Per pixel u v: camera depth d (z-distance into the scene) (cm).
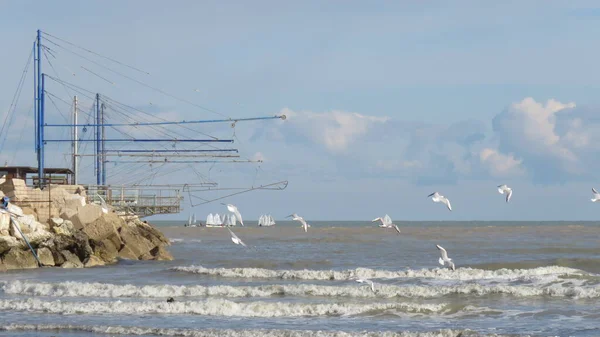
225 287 4150
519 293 3991
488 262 6053
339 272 4966
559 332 3062
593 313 3466
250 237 12631
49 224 5778
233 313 3578
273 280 4812
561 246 8962
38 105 6881
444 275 4859
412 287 4078
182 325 3288
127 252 6162
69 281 4634
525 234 13875
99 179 7775
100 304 3712
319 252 7775
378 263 6150
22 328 3238
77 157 7244
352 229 18700
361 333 3045
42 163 6881
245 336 3058
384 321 3362
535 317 3403
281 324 3306
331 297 4006
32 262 5375
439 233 14475
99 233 6025
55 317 3494
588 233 14638
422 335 3030
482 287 4041
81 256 5669
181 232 16000
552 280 4428
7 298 3981
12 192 5947
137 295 4097
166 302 3716
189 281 4700
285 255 7281
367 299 3931
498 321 3331
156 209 7519
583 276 4603
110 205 6894
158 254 6400
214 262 6166
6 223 5400
